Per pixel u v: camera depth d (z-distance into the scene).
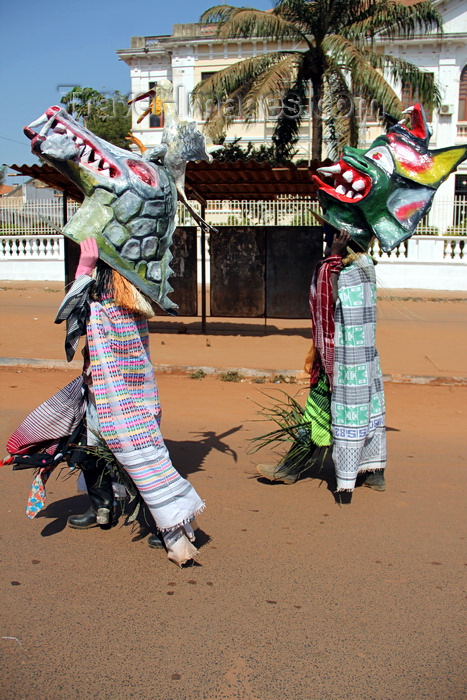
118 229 3.39
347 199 4.16
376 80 18.42
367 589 3.42
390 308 15.93
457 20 27.62
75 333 3.47
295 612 3.21
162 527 3.43
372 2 19.48
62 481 4.93
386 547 3.89
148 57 29.55
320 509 4.43
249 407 7.02
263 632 3.04
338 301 4.25
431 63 27.89
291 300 11.81
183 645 2.94
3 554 3.74
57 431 3.72
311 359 4.63
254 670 2.78
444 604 3.30
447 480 5.00
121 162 3.44
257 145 28.34
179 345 10.45
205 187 11.30
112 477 3.89
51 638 2.97
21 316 13.59
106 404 3.42
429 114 20.47
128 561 3.68
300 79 19.92
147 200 3.45
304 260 11.66
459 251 20.03
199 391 7.70
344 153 4.23
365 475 4.82
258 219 19.67
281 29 19.22
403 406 7.16
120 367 3.48
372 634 3.04
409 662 2.85
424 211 4.29
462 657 2.88
